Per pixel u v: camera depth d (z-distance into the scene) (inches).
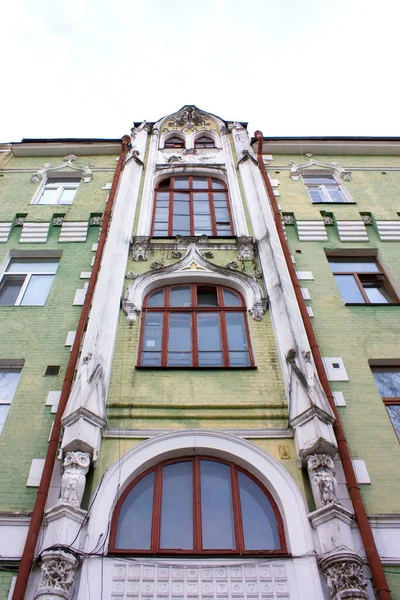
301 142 701.9
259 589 258.4
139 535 286.0
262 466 309.6
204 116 780.0
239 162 636.1
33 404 358.3
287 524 283.4
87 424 313.1
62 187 644.7
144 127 728.3
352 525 282.5
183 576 262.7
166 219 562.3
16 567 266.2
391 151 710.5
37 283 493.7
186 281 460.4
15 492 304.3
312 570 261.0
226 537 286.7
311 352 383.6
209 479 312.2
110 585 256.5
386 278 503.2
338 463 313.7
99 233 534.9
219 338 411.5
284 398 349.7
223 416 339.3
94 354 359.9
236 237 506.3
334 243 531.8
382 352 401.1
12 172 663.1
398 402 368.8
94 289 435.8
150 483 309.6
